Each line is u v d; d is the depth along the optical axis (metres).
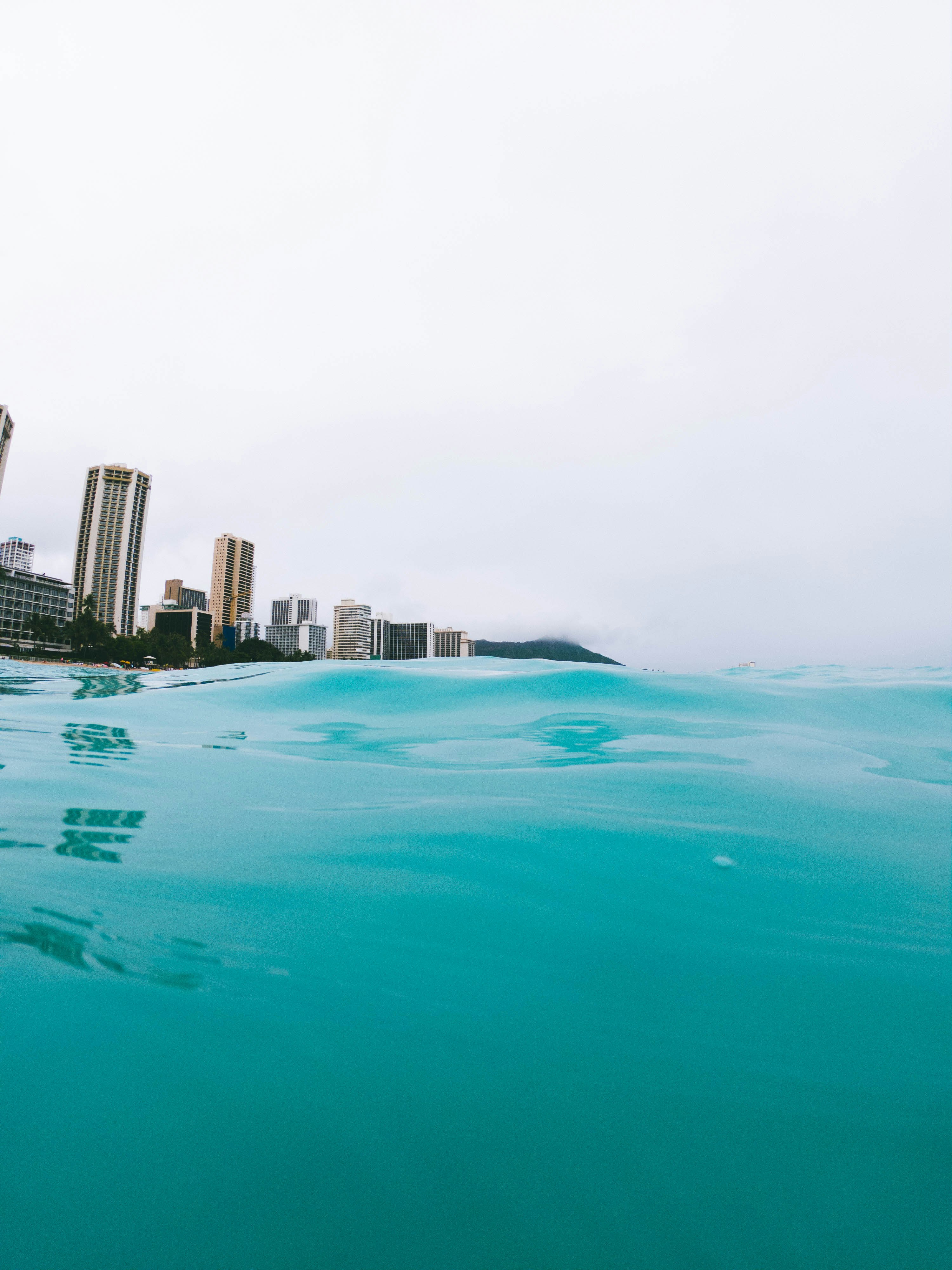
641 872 1.24
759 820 1.58
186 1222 0.51
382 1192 0.54
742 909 1.10
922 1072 0.70
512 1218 0.52
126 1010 0.74
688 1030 0.76
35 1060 0.65
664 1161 0.57
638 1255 0.50
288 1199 0.53
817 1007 0.82
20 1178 0.54
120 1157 0.56
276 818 1.55
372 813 1.60
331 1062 0.68
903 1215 0.53
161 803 1.68
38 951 0.86
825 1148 0.59
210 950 0.90
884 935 1.02
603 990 0.85
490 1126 0.61
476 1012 0.79
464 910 1.06
